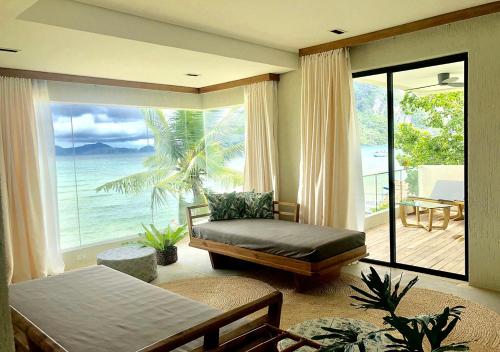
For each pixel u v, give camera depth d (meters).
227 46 4.12
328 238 3.77
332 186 4.51
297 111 5.06
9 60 3.89
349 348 1.20
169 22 3.57
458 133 3.94
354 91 4.52
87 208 7.10
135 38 3.36
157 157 6.64
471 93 3.63
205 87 6.20
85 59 3.97
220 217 4.99
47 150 4.62
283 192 5.35
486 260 3.63
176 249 4.98
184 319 2.05
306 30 3.97
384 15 3.59
